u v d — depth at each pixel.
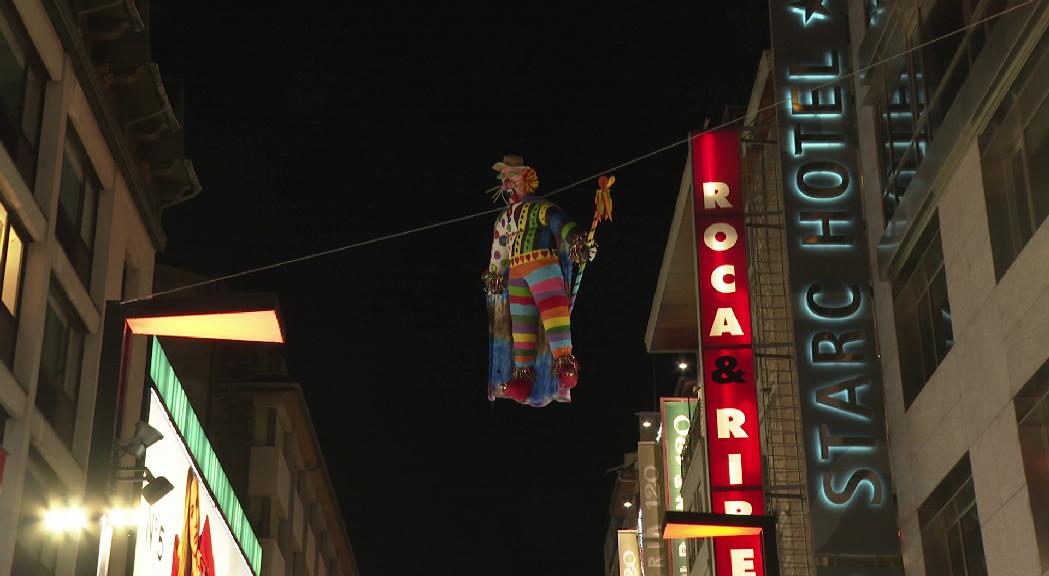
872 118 26.64
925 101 23.62
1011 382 19.91
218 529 39.03
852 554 24.38
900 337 25.02
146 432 19.86
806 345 25.80
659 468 49.56
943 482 22.89
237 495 42.34
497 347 10.38
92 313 27.78
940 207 22.94
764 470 27.73
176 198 33.34
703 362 28.56
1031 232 19.62
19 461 22.97
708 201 29.64
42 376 25.27
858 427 25.20
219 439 49.09
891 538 24.44
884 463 24.97
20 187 23.45
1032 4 18.58
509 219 10.41
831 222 26.66
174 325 16.81
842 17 28.03
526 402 10.13
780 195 28.73
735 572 27.09
